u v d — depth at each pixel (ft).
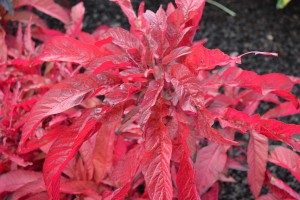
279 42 4.87
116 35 2.75
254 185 3.17
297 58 4.77
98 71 2.56
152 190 2.44
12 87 3.69
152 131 2.52
